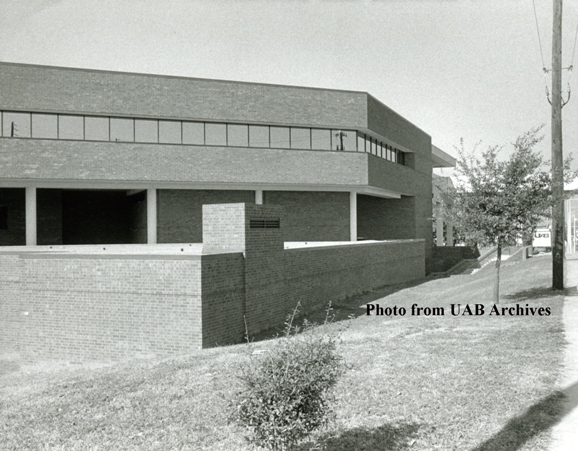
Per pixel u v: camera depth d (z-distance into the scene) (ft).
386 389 26.43
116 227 101.40
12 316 53.42
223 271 47.62
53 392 31.17
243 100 89.66
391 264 98.22
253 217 52.54
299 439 17.65
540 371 27.89
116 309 47.06
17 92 77.87
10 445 22.74
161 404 27.07
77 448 22.08
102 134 82.43
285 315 58.29
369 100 98.94
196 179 86.02
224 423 23.77
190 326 44.70
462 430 21.08
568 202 120.16
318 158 93.97
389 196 120.88
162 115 84.64
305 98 93.81
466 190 52.44
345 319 58.90
